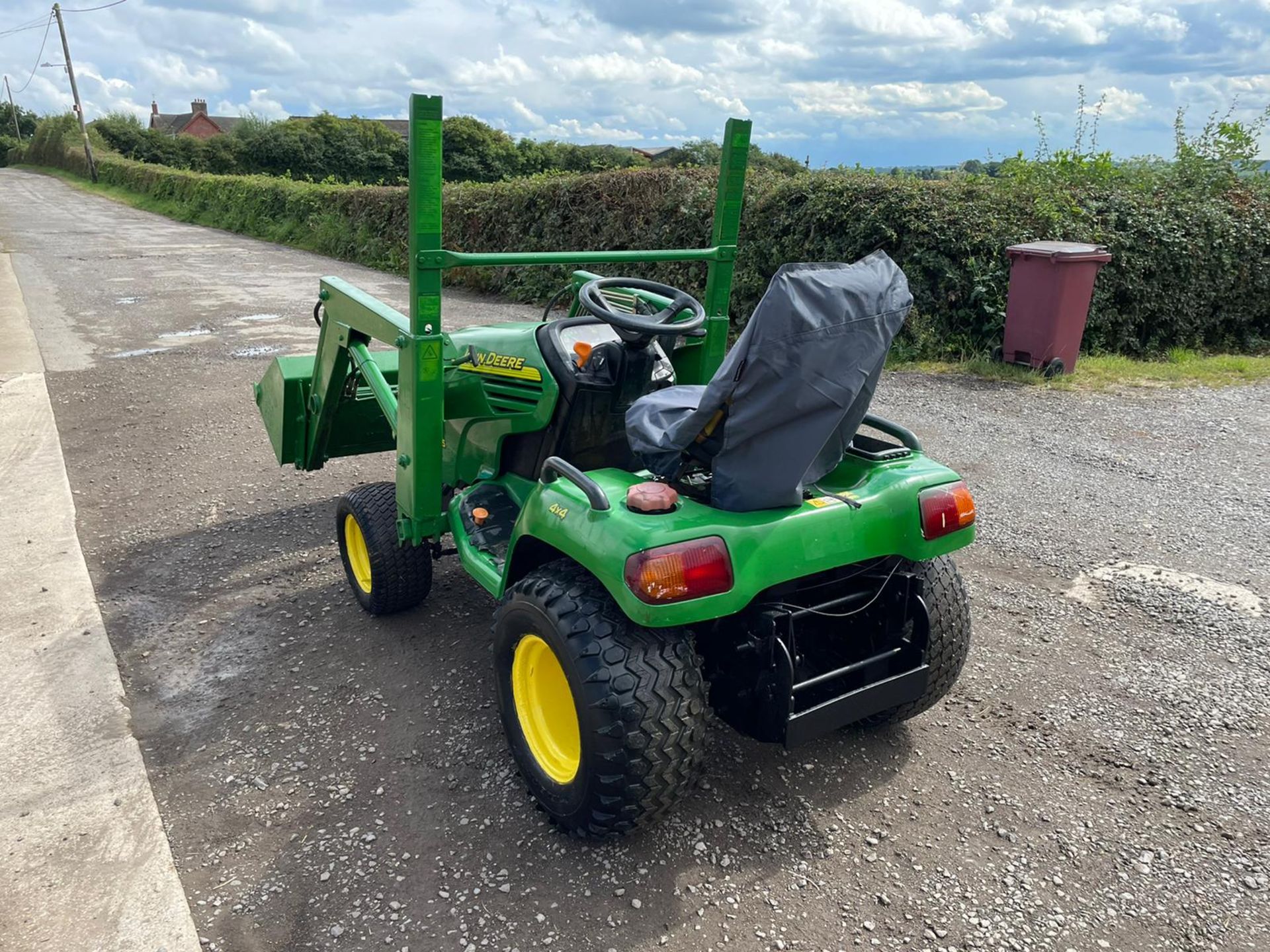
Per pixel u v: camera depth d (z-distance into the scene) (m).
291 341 10.27
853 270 2.42
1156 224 9.15
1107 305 9.20
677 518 2.42
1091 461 6.10
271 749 3.20
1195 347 9.85
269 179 26.41
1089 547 4.77
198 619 4.12
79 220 27.80
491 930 2.41
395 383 4.58
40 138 65.50
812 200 9.59
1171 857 2.67
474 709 3.41
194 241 22.58
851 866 2.64
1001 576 4.46
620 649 2.41
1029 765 3.09
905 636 2.96
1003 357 8.58
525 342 3.36
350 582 4.25
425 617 4.12
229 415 7.31
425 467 3.42
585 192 12.87
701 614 2.34
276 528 5.13
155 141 63.59
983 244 8.75
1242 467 5.96
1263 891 2.54
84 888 2.55
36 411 7.36
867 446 3.06
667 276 11.69
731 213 3.56
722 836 2.75
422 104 2.90
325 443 4.64
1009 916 2.46
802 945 2.37
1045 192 9.20
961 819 2.84
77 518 5.29
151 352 9.62
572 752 2.69
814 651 3.11
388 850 2.71
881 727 3.25
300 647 3.88
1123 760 3.11
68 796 2.93
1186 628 3.95
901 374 8.45
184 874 2.62
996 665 3.69
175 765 3.12
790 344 2.28
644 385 3.30
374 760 3.13
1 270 16.22
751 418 2.40
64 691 3.51
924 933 2.41
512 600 2.69
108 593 4.38
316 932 2.41
